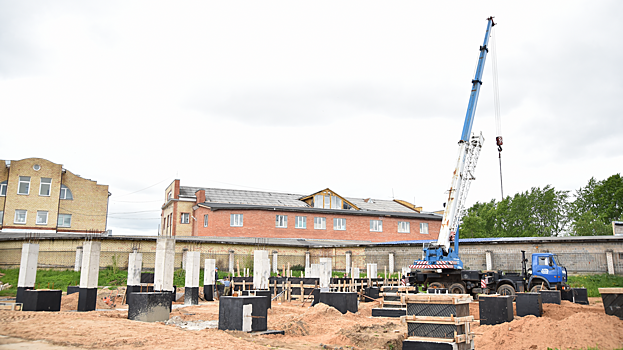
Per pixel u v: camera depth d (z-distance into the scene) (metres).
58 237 38.09
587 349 12.50
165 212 66.94
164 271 21.64
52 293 18.41
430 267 28.05
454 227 29.73
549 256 25.95
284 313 20.09
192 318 18.11
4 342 11.09
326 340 14.18
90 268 19.55
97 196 56.00
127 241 38.59
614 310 15.39
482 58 30.91
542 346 13.11
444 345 10.70
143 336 12.02
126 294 24.34
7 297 26.36
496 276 26.59
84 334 12.20
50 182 53.12
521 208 70.38
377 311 20.09
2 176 51.94
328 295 19.92
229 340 12.26
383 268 44.00
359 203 69.12
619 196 60.47
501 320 16.28
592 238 34.88
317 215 57.53
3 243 39.22
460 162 29.69
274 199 63.81
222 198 61.03
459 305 11.35
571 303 24.12
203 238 46.09
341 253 46.38
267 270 22.73
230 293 27.52
